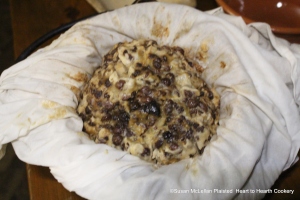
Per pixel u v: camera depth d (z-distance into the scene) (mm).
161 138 490
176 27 567
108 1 696
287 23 680
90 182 467
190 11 563
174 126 494
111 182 465
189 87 514
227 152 477
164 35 572
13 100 520
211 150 479
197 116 504
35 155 484
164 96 504
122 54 527
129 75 514
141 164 476
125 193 458
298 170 560
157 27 572
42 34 675
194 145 496
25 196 894
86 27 572
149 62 521
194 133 499
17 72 537
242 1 691
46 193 543
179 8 569
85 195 469
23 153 491
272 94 514
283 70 533
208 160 475
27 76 529
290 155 519
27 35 672
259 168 503
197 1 686
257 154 478
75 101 530
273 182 510
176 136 492
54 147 480
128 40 587
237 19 565
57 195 542
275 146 512
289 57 532
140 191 458
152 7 575
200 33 552
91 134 508
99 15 583
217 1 630
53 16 691
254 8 692
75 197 542
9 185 904
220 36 539
